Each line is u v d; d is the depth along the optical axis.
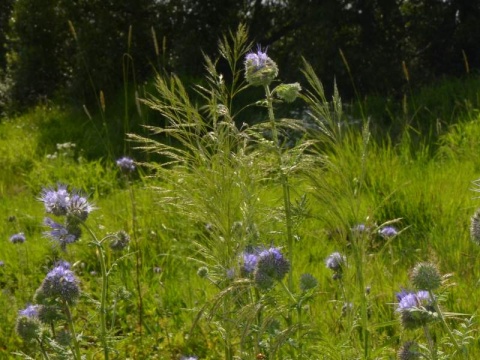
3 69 23.08
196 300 4.25
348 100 15.01
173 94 3.03
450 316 2.75
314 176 2.71
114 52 15.99
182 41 16.05
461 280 4.06
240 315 2.49
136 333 4.15
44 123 14.88
